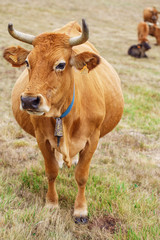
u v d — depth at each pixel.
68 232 3.47
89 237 3.45
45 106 2.60
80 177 3.69
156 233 3.43
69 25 4.05
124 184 4.45
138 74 12.53
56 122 3.13
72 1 31.67
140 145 6.11
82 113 3.36
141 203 4.01
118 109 4.29
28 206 3.82
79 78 3.38
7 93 8.41
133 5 35.59
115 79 4.46
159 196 4.37
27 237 3.14
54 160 3.69
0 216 3.38
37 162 5.00
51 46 2.68
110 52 16.34
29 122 3.99
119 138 6.26
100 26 24.08
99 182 4.51
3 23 18.53
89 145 3.60
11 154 5.24
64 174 4.66
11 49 2.99
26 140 5.94
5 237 3.12
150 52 18.62
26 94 2.54
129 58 15.88
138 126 7.02
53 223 3.53
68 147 3.32
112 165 5.17
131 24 27.06
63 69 2.74
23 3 26.58
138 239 3.25
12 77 9.97
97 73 4.01
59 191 4.20
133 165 5.20
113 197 4.01
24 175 4.44
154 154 5.86
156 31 20.66
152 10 23.92
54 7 27.44
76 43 2.72
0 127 6.23
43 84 2.62
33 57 2.68
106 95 3.96
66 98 3.00
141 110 8.24
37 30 18.33
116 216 3.77
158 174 5.04
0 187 4.01
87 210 3.85
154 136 6.61
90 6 31.08
